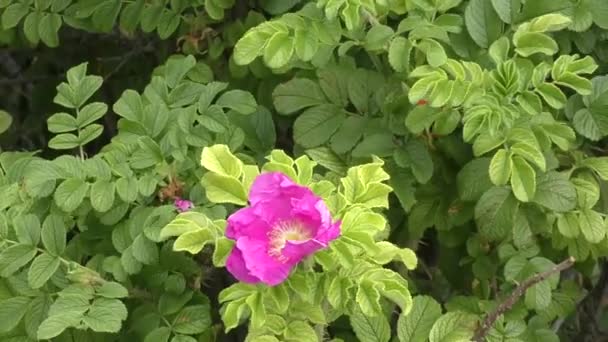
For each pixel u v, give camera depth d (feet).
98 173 2.02
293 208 1.57
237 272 1.58
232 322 1.63
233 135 2.17
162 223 1.91
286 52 2.00
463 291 2.35
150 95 2.25
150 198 2.08
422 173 2.07
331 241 1.60
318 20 2.06
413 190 2.10
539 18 2.01
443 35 2.03
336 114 2.19
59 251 1.94
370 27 2.19
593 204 2.10
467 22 2.13
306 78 2.26
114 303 1.83
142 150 2.09
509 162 1.92
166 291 1.98
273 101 2.28
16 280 1.96
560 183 2.01
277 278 1.55
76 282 1.88
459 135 2.15
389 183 2.10
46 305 1.94
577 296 2.36
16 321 1.92
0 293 1.98
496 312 1.96
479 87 1.95
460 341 1.90
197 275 2.03
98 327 1.78
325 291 1.65
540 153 1.91
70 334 1.98
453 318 1.96
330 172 2.12
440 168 2.17
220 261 1.64
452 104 1.91
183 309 1.98
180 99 2.24
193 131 2.14
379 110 2.18
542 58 2.14
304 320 1.76
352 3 1.98
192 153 2.15
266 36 2.02
